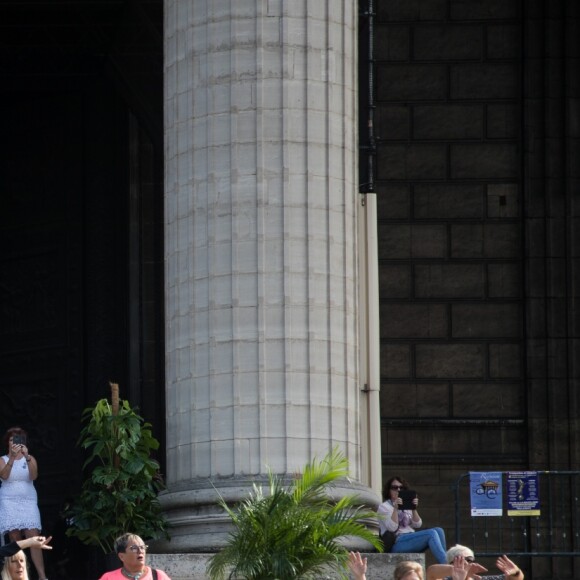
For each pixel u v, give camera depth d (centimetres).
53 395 8131
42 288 8250
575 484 7625
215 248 5188
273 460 5081
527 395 7706
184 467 5184
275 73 5234
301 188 5200
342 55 5331
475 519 7556
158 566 4934
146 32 7656
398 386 7731
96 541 5166
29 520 5494
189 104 5300
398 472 7650
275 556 4462
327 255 5206
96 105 8188
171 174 5359
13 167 8375
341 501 4628
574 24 7912
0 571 4903
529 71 7888
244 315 5144
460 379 7750
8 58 8194
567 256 7806
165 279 5391
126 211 8056
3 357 8312
